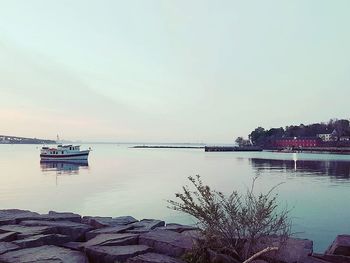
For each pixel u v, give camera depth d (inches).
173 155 6053.2
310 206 967.6
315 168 2802.7
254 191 1322.6
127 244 305.4
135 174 2190.0
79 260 258.7
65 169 2689.5
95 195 1229.1
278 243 267.1
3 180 1818.4
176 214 836.6
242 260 248.1
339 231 666.2
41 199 1131.3
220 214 256.8
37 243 296.7
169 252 286.5
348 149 6939.0
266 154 6412.4
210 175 2105.1
